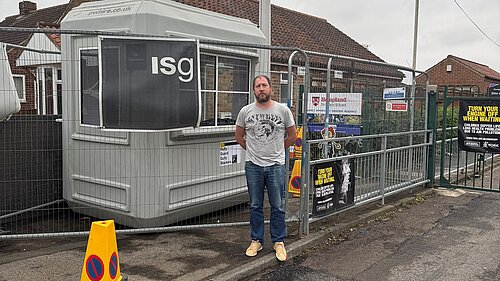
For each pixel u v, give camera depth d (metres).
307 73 5.71
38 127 6.20
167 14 5.50
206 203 6.29
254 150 4.98
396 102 8.75
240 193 6.79
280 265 5.03
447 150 9.88
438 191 9.12
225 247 5.32
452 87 16.48
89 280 3.37
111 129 4.91
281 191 5.06
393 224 6.79
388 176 7.90
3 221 5.86
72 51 5.90
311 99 8.79
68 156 6.12
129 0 5.54
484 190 8.86
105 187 5.79
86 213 6.14
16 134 5.96
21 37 14.35
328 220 6.58
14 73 7.11
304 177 5.72
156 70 4.97
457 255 5.44
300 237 5.71
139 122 4.98
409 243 5.89
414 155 8.80
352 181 6.64
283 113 4.96
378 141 7.54
